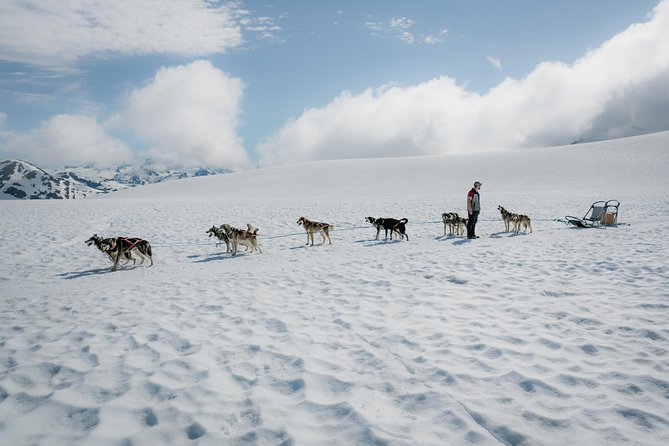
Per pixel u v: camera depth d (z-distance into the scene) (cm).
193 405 351
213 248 1320
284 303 662
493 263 907
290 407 349
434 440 300
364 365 427
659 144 5344
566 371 397
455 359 432
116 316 613
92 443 298
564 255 959
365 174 5978
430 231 1588
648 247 993
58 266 1056
